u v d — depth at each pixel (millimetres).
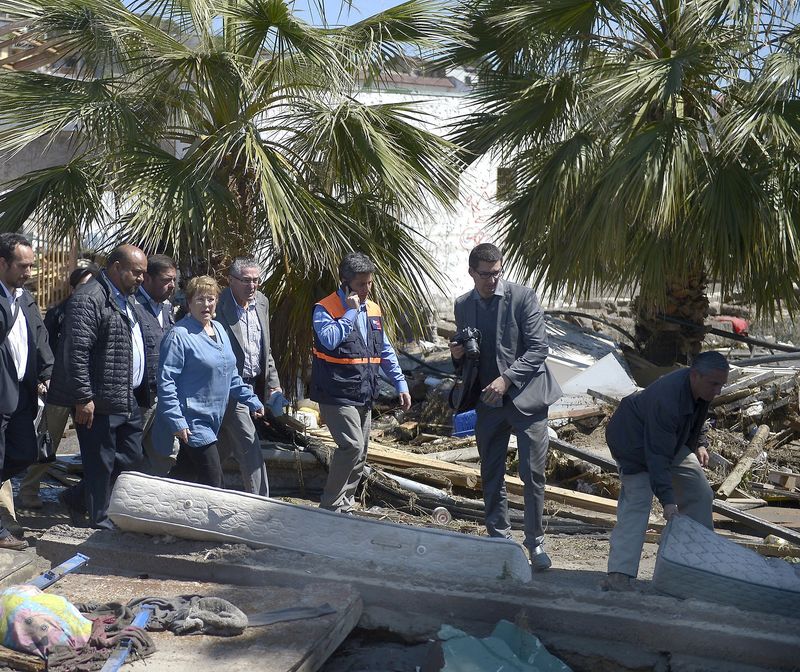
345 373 5539
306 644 3842
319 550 4594
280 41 6586
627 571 4445
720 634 4023
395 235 7332
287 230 6195
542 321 4906
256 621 4027
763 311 8664
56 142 10648
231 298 5668
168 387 4941
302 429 7082
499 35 8719
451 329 11383
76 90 6887
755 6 7410
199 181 6383
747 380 8695
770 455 7930
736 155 7758
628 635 4160
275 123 7922
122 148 6477
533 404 4805
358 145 6656
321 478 6852
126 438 5277
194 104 7148
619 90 7551
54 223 6586
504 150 8914
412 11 7184
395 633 4379
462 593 4348
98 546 4723
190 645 3834
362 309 5660
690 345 9828
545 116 8570
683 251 8180
